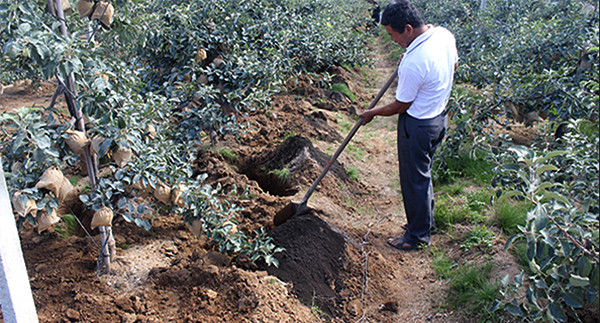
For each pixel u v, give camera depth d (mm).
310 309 3092
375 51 13820
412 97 3396
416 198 3711
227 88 5434
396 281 3521
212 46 5488
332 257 3555
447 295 3266
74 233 3998
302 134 6152
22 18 2580
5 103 8586
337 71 9828
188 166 3568
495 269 3320
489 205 4262
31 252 3570
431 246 3861
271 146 5699
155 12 5180
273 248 3486
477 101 5520
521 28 7449
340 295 3293
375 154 6027
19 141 2525
